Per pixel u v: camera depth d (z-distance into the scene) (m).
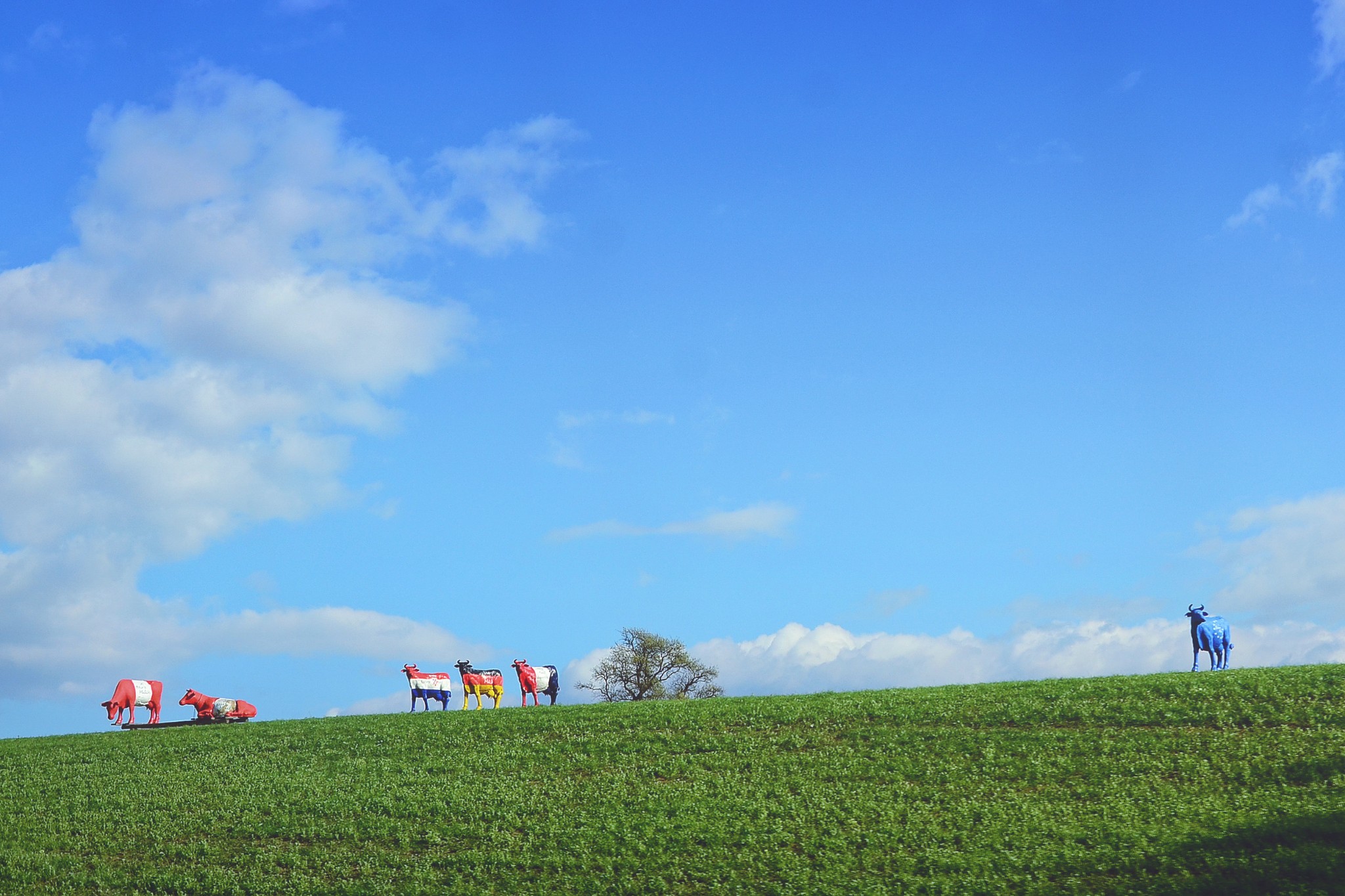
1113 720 34.84
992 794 29.61
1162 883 23.09
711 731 39.03
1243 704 34.50
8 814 35.28
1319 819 24.89
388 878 27.80
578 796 32.78
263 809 34.16
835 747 35.44
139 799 36.09
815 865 26.22
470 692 54.34
